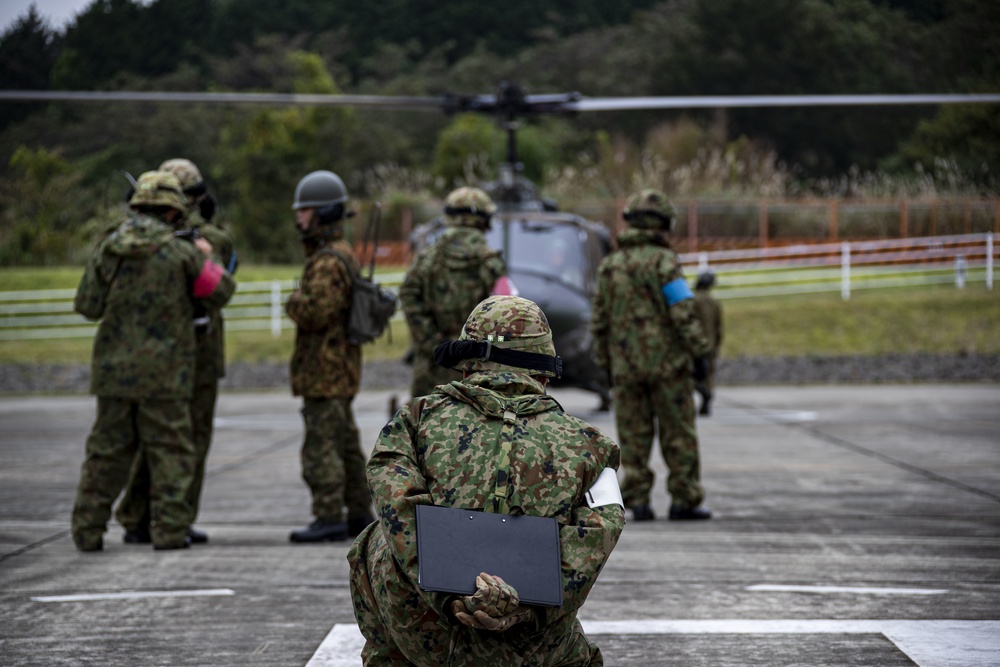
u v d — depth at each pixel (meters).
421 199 63.06
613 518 5.50
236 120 100.94
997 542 12.63
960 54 84.31
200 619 9.39
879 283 50.62
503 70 137.25
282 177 79.31
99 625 9.21
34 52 135.25
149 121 112.56
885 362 39.44
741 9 109.44
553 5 157.12
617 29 142.25
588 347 24.33
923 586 10.49
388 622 5.50
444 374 14.38
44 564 11.63
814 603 9.85
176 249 12.31
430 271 14.34
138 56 140.62
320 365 12.70
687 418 14.11
